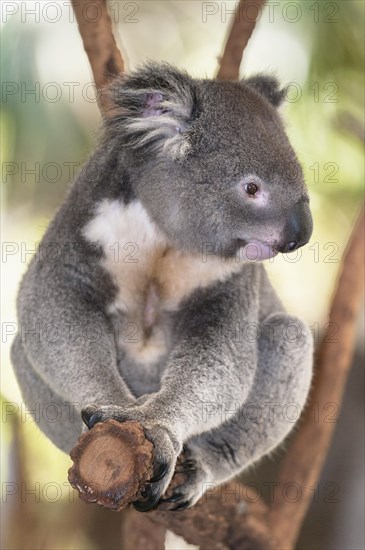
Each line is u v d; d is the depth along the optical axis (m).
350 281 9.89
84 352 7.46
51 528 12.94
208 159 7.36
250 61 12.78
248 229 7.36
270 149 7.34
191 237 7.55
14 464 11.99
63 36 11.95
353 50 12.91
